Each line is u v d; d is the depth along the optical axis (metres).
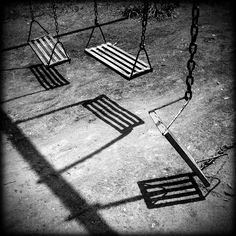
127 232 3.56
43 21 8.89
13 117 5.30
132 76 4.43
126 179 4.21
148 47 7.49
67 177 4.26
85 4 9.83
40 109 5.48
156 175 4.27
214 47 7.46
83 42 7.74
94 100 5.71
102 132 5.00
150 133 4.98
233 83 6.12
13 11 9.44
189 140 4.82
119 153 4.62
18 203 3.91
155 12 8.94
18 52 7.38
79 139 4.88
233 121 5.17
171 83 6.15
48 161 4.51
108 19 8.94
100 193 4.03
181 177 4.24
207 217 3.71
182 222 3.66
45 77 6.40
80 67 6.73
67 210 3.83
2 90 5.99
